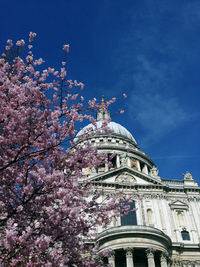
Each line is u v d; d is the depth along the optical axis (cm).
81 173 1811
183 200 5688
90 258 1672
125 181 5703
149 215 5284
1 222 1379
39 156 1669
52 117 1595
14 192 1473
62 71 1797
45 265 1216
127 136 9294
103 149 7494
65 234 1452
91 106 1889
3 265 1227
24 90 1614
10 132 1529
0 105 1500
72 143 1766
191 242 5062
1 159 1517
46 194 1461
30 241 1230
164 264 4162
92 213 1791
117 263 4300
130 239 4103
